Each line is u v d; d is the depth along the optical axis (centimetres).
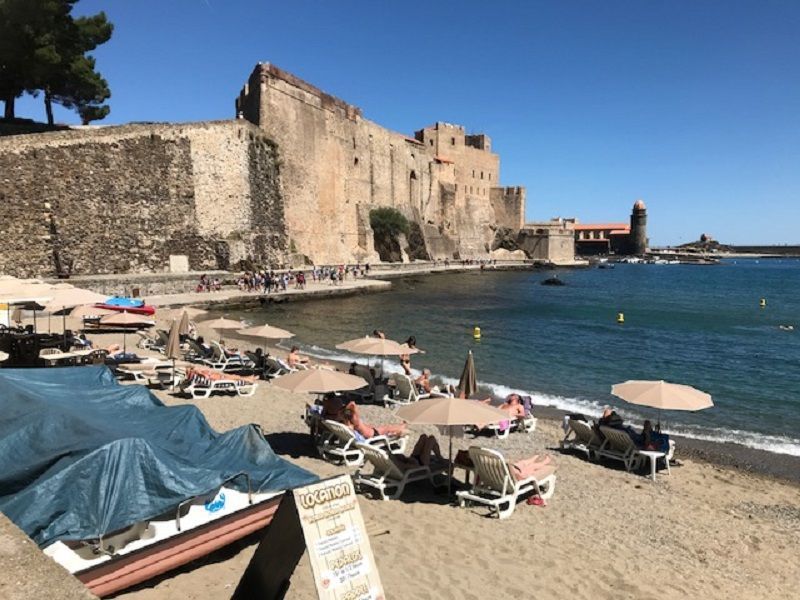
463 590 618
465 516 839
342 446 1083
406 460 946
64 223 3316
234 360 1909
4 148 3106
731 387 2050
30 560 345
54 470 573
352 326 3259
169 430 759
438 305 4666
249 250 4319
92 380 955
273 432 1228
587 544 780
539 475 947
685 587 678
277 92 5631
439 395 1562
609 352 2758
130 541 568
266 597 346
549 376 2156
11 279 1872
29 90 4119
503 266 10812
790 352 2888
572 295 6372
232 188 4256
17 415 656
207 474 623
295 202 5925
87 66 4209
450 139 11094
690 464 1196
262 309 3788
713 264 18100
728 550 803
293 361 1823
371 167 8169
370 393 1589
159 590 562
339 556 325
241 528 625
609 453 1165
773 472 1186
